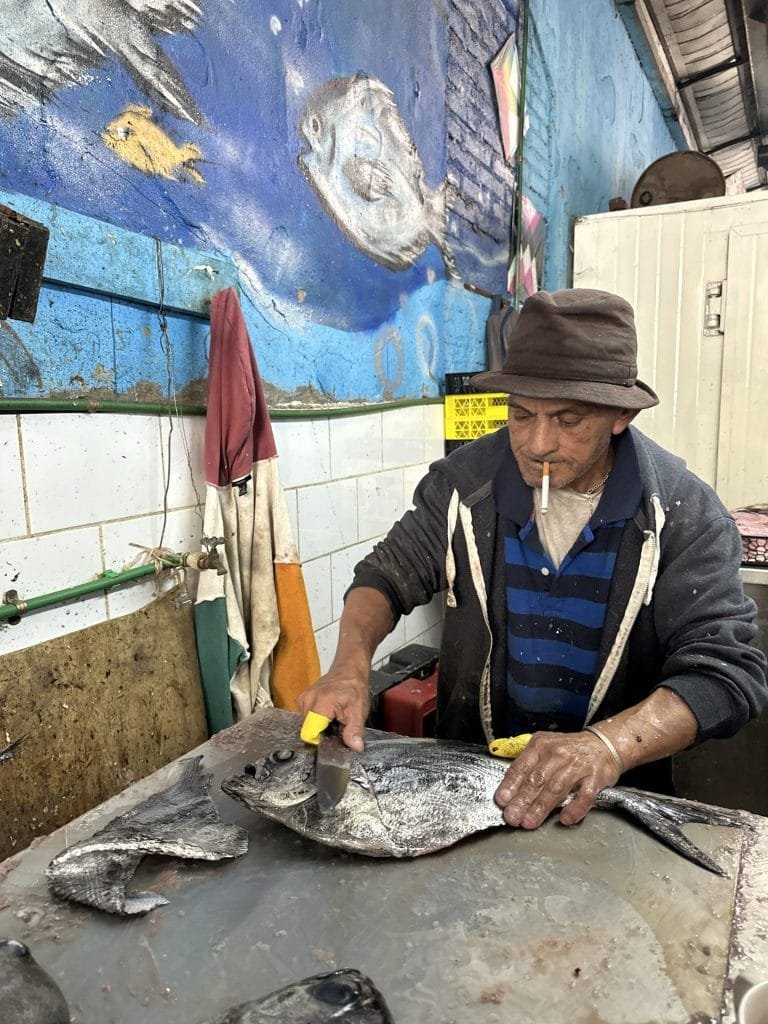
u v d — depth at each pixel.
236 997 0.73
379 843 0.94
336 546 2.23
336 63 2.06
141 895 0.87
